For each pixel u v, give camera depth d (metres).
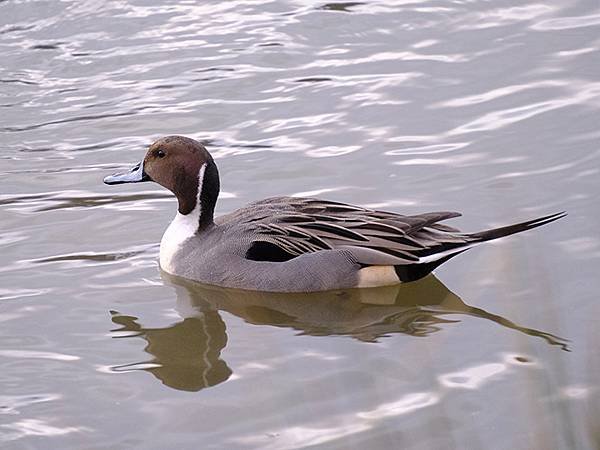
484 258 12.09
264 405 9.68
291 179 13.96
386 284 11.78
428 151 14.37
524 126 14.75
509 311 11.00
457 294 11.54
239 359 10.55
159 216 13.42
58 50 17.91
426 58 16.88
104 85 16.80
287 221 12.02
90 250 12.69
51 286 11.91
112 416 9.61
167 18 18.70
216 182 12.30
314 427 9.30
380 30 17.88
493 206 12.95
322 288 11.80
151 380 10.18
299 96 16.08
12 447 9.19
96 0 19.25
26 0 19.31
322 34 17.88
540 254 11.84
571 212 12.64
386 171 13.97
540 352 10.20
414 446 8.95
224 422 9.45
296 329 11.12
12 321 11.21
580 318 10.68
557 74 16.02
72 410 9.72
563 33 17.19
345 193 13.50
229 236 12.09
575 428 7.99
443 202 13.15
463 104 15.49
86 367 10.41
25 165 14.74
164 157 12.26
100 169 14.57
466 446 8.91
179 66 17.19
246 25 18.33
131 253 12.63
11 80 17.09
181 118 15.73
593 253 11.76
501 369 10.01
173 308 11.55
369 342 10.77
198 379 10.19
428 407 9.48
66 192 14.04
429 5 18.55
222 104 16.03
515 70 16.27
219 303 11.70
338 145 14.70
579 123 14.66
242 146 14.88
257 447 9.05
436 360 10.27
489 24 17.73
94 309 11.47
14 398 9.91
